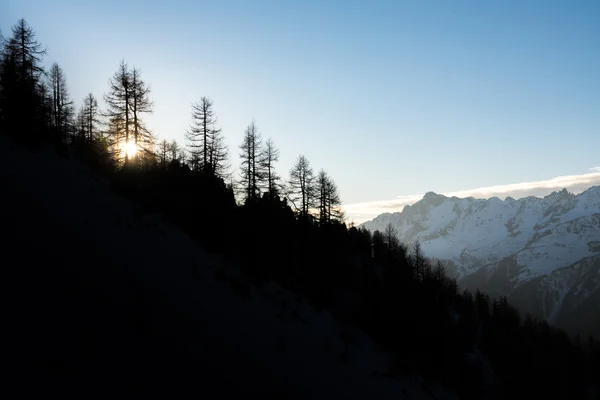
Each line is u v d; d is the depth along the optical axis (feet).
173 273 49.08
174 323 35.58
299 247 121.60
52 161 71.56
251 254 85.81
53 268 33.27
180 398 26.27
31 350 23.32
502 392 176.04
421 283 220.64
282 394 34.99
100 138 137.90
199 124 137.39
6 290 27.35
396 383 70.23
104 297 33.17
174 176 96.43
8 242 33.60
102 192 70.74
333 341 71.41
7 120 73.82
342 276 136.05
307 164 176.35
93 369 24.56
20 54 109.70
